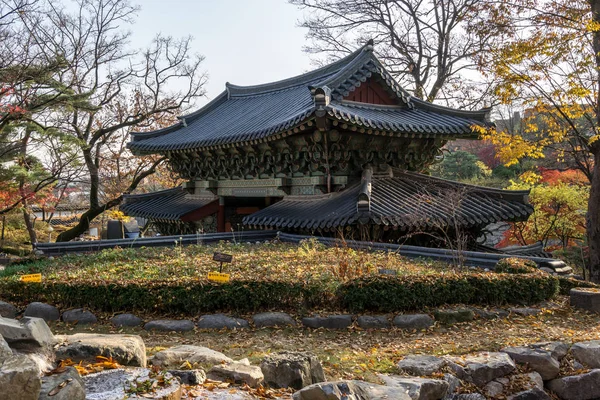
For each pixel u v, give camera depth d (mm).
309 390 4895
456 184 17047
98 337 5918
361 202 13898
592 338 8109
